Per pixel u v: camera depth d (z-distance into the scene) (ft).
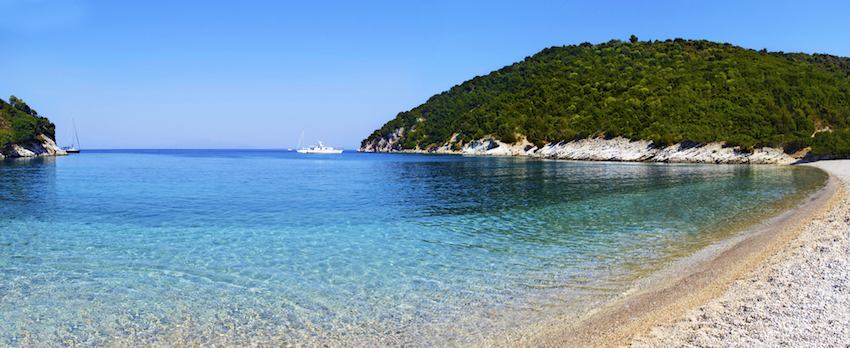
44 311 31.73
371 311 31.58
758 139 271.90
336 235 58.80
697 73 413.18
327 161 363.15
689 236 54.54
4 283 37.86
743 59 437.99
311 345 26.32
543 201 93.15
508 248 50.49
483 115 572.10
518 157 431.43
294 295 35.09
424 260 45.47
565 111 466.29
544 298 33.35
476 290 35.76
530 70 653.30
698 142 291.58
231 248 51.21
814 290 28.99
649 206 82.89
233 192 112.27
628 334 25.21
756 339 22.63
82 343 26.78
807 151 246.47
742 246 46.73
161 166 260.01
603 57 594.24
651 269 39.88
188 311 31.73
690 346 22.65
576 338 25.63
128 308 32.30
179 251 49.62
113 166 250.78
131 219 70.95
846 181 113.80
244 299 34.22
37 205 86.07
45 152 424.05
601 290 34.55
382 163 312.91
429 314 30.86
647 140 327.06
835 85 349.20
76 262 44.73
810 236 46.83
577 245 51.31
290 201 94.27
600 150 352.28
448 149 580.71
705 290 32.09
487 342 26.18
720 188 113.39
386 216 74.59
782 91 327.47
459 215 75.56
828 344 21.47
